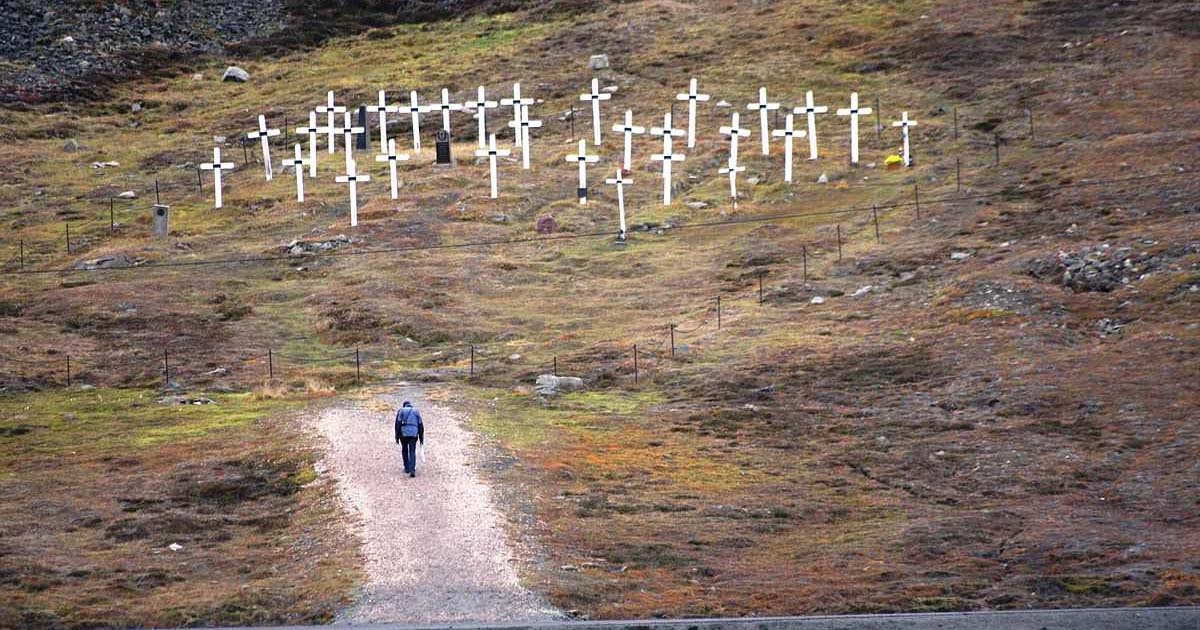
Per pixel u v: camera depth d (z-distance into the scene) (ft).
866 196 399.65
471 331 310.86
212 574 160.97
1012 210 361.30
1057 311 278.67
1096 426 218.38
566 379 265.75
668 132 409.28
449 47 629.92
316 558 162.81
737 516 183.73
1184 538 169.37
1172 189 351.25
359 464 203.31
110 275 358.64
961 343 267.80
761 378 261.24
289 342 307.37
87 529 181.16
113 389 272.51
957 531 174.19
